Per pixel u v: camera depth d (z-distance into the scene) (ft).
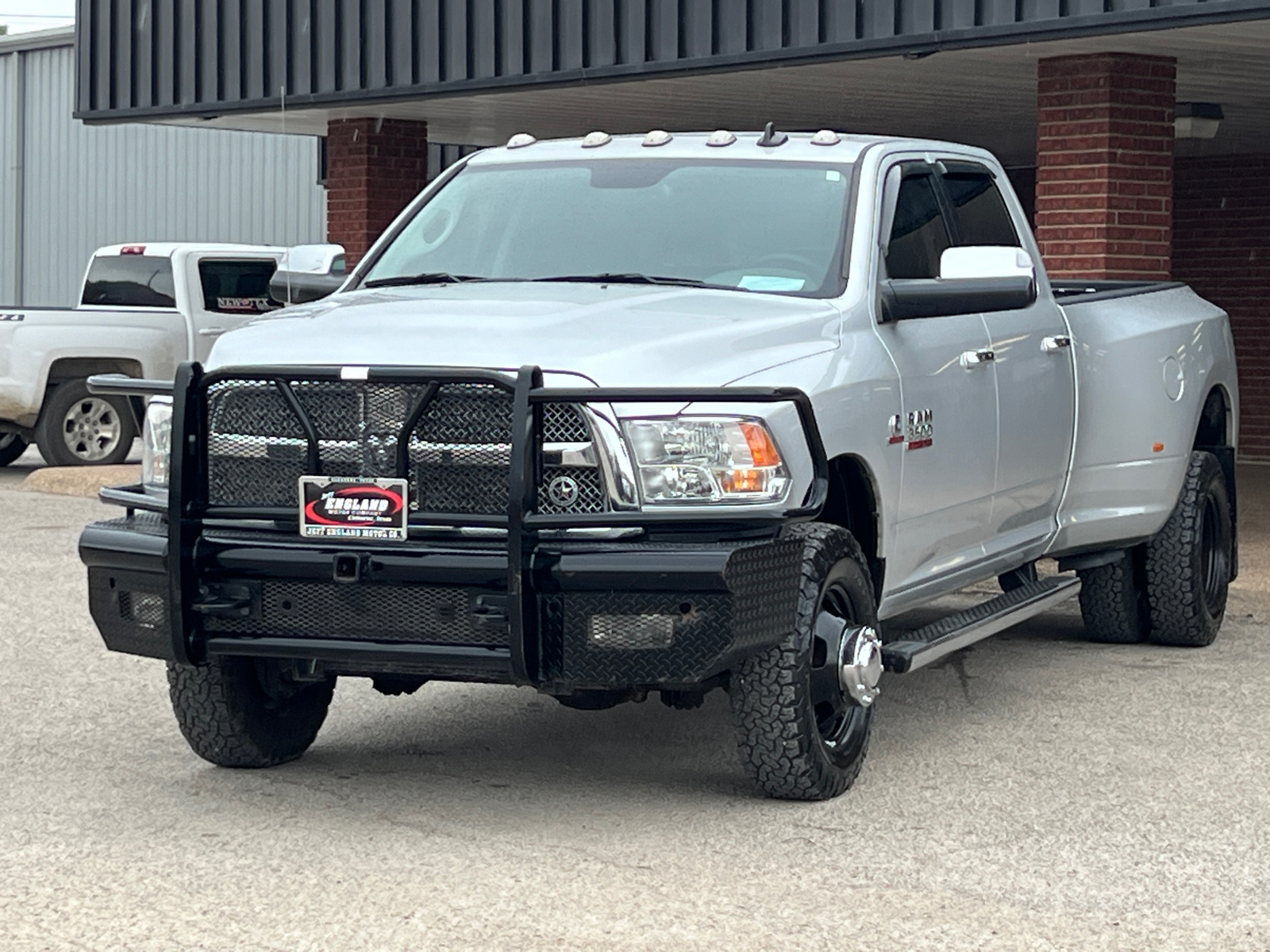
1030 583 26.63
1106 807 19.49
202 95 56.54
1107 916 15.87
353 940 15.15
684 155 23.21
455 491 17.85
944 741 22.66
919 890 16.56
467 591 17.72
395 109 55.06
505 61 48.32
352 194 58.54
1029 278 20.66
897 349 21.06
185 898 16.28
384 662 18.01
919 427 21.25
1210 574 29.73
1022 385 24.23
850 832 18.44
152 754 21.88
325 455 18.25
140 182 100.22
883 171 22.48
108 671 26.94
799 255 21.42
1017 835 18.40
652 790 20.18
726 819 18.94
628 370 17.94
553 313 19.42
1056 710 24.52
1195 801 19.75
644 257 21.91
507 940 15.15
